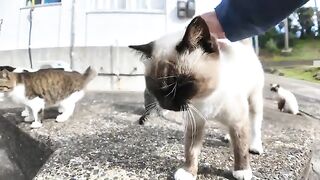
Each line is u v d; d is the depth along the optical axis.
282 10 0.30
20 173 0.78
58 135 0.73
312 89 1.32
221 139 0.69
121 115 0.92
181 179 0.47
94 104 1.06
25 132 0.77
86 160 0.58
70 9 1.33
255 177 0.51
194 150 0.47
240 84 0.43
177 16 1.28
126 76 1.34
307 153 0.66
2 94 0.81
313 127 0.90
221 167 0.54
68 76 0.88
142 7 1.32
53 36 1.36
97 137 0.72
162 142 0.68
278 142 0.72
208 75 0.37
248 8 0.31
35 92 0.82
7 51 1.43
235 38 0.35
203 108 0.41
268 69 1.42
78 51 1.34
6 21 1.43
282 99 1.10
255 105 0.57
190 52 0.37
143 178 0.51
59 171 0.54
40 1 1.41
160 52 0.39
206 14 0.37
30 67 1.38
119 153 0.61
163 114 0.86
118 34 1.32
